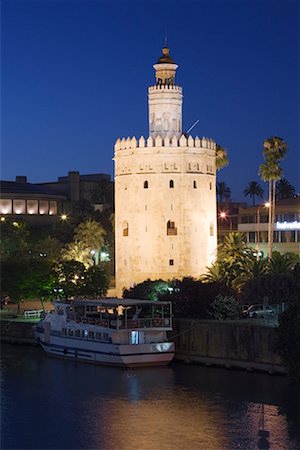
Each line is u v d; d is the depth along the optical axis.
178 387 85.00
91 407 78.75
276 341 85.50
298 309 83.94
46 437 70.69
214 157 137.50
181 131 138.25
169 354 95.06
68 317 101.19
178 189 132.38
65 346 100.81
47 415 76.38
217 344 94.56
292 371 83.38
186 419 74.38
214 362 94.75
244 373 91.00
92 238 172.62
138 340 94.44
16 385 87.38
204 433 70.69
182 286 103.06
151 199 132.38
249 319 98.62
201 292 101.81
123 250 134.88
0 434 71.50
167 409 77.31
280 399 79.56
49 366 97.31
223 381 87.19
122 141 135.00
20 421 74.88
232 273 114.12
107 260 177.00
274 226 154.50
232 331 93.19
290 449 66.88
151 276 132.12
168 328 94.69
